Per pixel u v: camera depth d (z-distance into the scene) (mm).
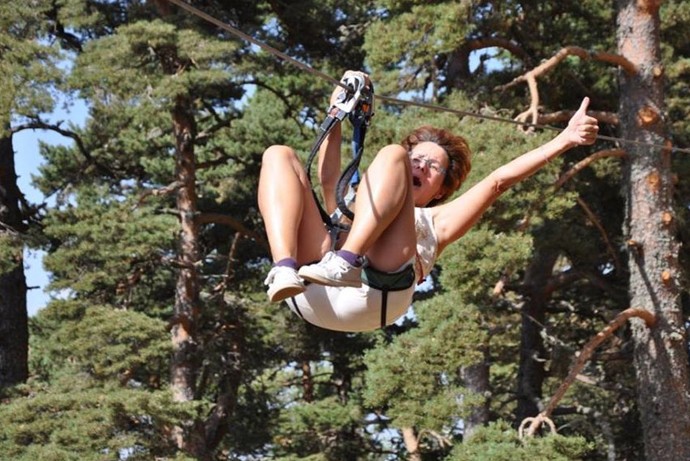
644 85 34000
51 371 49781
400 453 46625
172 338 41156
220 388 45250
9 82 35719
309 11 42844
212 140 49406
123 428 35312
